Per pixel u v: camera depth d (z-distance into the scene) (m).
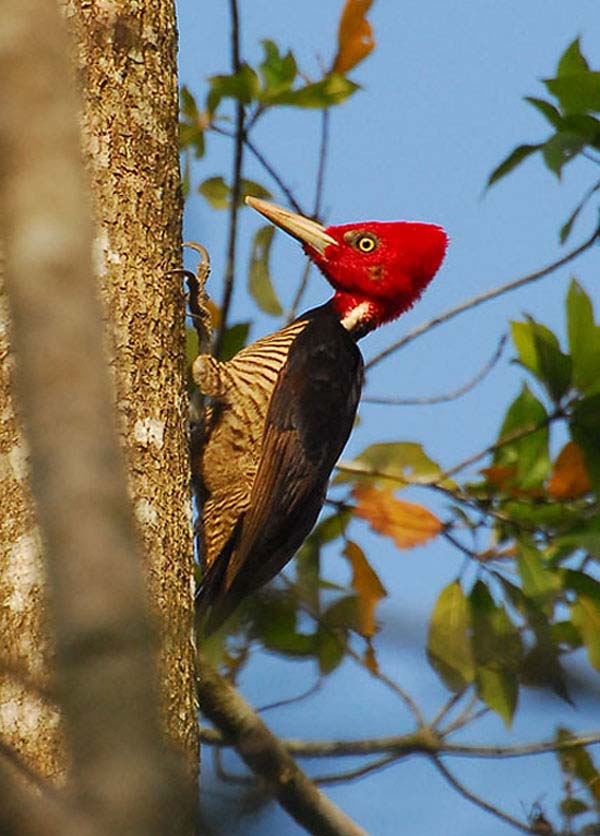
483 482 12.53
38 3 4.38
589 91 12.27
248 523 12.14
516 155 12.38
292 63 12.67
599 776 11.13
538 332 12.61
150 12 9.65
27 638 7.56
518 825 10.76
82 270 4.28
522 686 11.34
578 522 12.38
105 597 3.92
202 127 12.86
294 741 11.32
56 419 4.04
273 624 11.84
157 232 9.27
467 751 11.23
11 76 4.35
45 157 4.37
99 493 3.99
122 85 9.40
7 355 8.20
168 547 8.45
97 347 4.16
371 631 11.52
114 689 3.87
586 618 11.95
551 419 12.52
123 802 3.78
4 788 4.08
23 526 7.83
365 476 12.57
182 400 9.07
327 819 10.57
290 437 12.38
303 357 12.75
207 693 10.49
